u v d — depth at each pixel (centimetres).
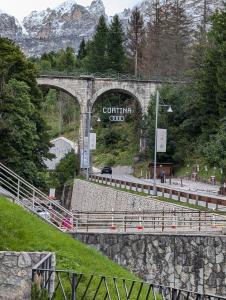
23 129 6306
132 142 14562
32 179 6284
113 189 8150
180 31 17612
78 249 2844
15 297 1862
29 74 7694
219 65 10550
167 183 9788
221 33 11275
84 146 10662
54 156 7581
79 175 11631
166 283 3544
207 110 10950
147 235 3594
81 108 12800
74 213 4231
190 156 11256
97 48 18262
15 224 2634
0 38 7712
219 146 9775
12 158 5978
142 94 13112
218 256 3469
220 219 4262
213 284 3466
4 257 1880
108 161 14425
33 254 1881
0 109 6228
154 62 17350
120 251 3616
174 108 11800
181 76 13812
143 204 6688
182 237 3544
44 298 1684
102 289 2381
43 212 4066
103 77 12988
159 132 6850
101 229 4056
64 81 12725
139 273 3584
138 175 12162
